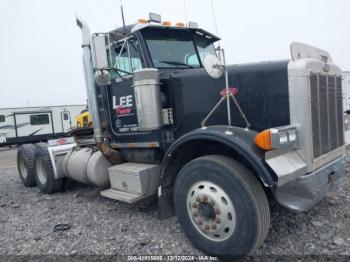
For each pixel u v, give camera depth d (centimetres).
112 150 442
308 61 283
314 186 281
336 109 335
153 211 415
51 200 521
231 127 295
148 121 351
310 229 321
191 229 298
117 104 420
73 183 584
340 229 317
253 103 310
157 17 399
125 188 388
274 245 296
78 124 785
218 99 334
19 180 753
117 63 411
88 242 334
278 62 298
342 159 339
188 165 296
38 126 2064
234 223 266
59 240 345
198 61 431
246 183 258
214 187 277
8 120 1972
